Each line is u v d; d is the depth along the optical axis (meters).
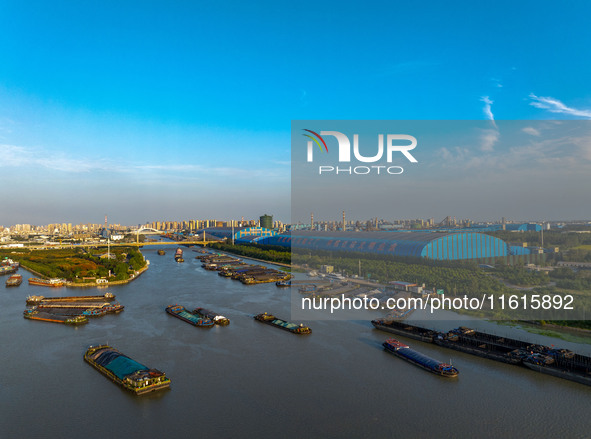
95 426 65.19
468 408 69.50
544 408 69.12
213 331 114.56
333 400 72.81
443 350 97.69
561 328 110.19
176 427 64.75
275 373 84.62
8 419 67.25
